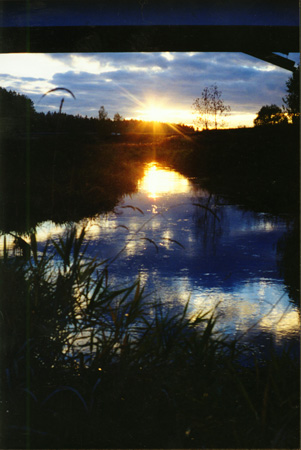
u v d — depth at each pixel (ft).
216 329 13.28
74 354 9.98
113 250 23.16
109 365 9.49
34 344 9.27
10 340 9.02
